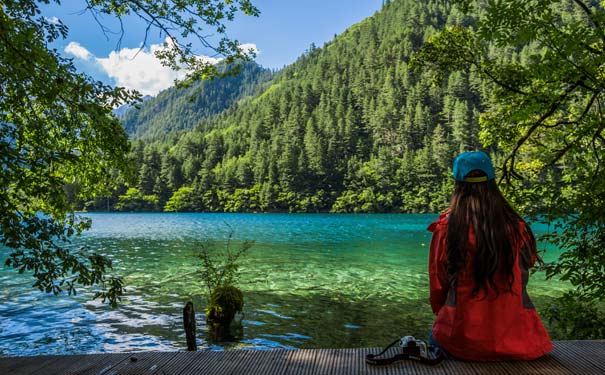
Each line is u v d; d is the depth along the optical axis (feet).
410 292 43.45
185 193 394.52
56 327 30.55
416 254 77.10
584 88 20.35
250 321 32.60
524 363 7.55
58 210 18.56
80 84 15.78
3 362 8.83
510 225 7.00
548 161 25.18
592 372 7.17
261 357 8.65
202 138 555.69
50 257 16.20
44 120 18.75
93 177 22.09
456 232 6.99
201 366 8.29
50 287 16.25
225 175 401.90
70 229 17.28
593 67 18.40
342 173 398.42
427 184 342.64
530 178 25.67
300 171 383.65
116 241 103.96
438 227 7.45
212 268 34.99
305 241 104.37
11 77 14.37
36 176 16.28
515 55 429.38
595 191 18.33
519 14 17.35
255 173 401.29
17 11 16.97
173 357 8.82
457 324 7.30
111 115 19.60
